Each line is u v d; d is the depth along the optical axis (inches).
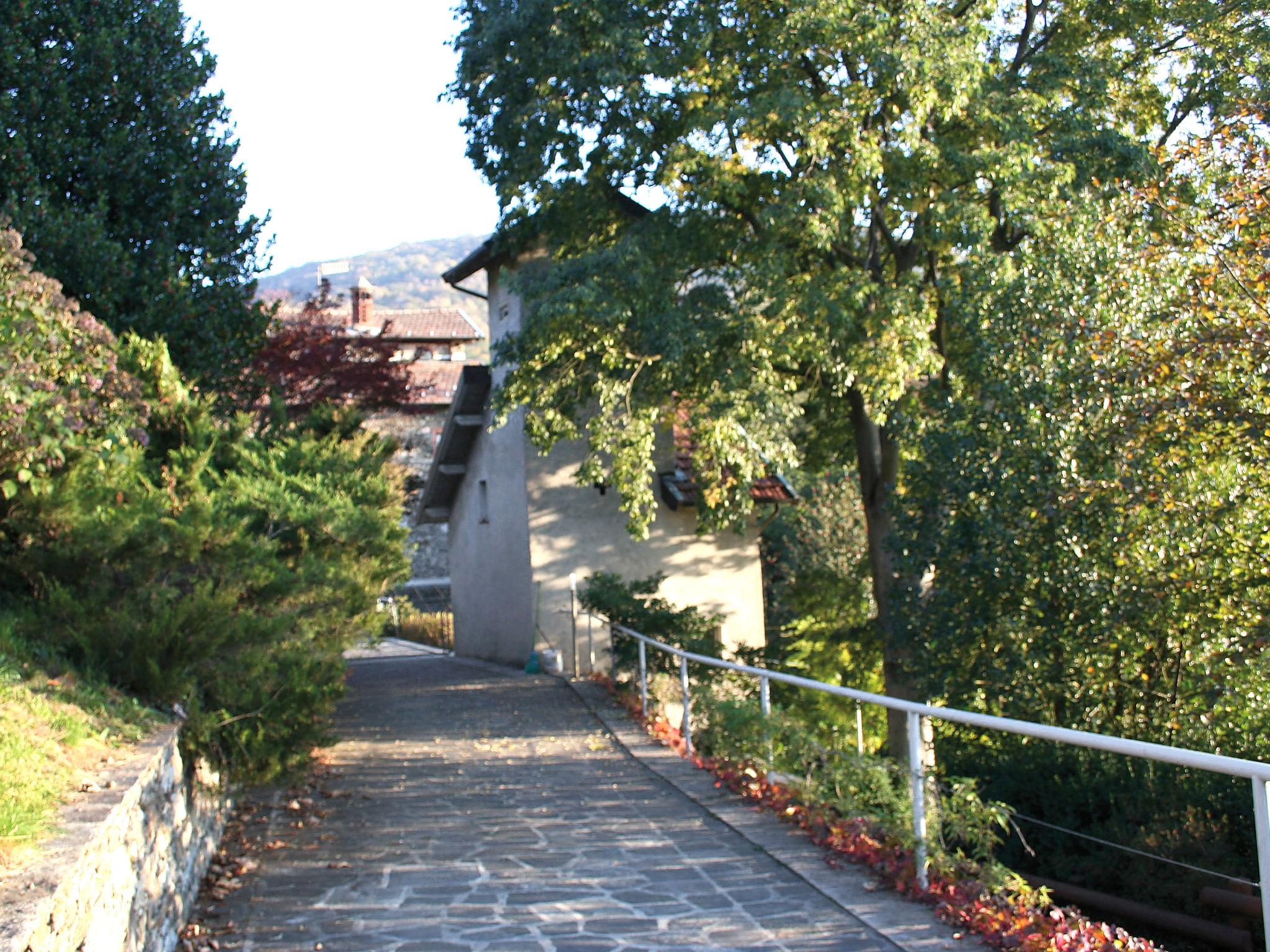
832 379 668.7
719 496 647.8
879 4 579.5
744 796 343.6
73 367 295.1
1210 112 644.7
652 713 522.9
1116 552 423.8
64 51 546.0
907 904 228.5
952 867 230.1
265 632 291.4
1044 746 369.7
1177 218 458.9
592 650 797.2
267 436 562.3
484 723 536.7
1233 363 398.3
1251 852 297.9
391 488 542.0
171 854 223.6
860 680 772.6
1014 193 576.4
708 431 597.3
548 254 794.2
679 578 823.1
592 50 592.7
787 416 613.3
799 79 619.8
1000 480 458.3
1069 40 666.2
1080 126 597.0
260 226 609.9
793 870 259.6
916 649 504.4
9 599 296.2
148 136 553.6
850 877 250.4
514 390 625.3
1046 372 457.4
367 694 673.0
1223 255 430.6
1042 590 443.5
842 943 208.8
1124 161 582.9
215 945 217.0
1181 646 425.7
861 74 602.5
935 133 624.7
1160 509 417.4
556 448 807.7
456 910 237.9
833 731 610.5
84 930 154.3
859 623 813.2
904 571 507.5
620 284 591.5
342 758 443.2
